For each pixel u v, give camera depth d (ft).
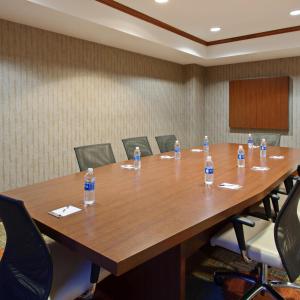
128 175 8.34
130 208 5.47
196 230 4.70
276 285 6.38
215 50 18.56
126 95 16.88
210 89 22.00
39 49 12.48
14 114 11.83
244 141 20.93
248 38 17.07
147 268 5.65
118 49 16.12
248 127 20.43
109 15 12.18
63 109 13.62
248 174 8.33
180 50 16.53
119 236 4.24
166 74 19.70
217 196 6.22
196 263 8.20
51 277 3.92
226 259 8.43
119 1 11.96
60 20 11.33
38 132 12.71
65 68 13.57
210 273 7.72
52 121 13.21
